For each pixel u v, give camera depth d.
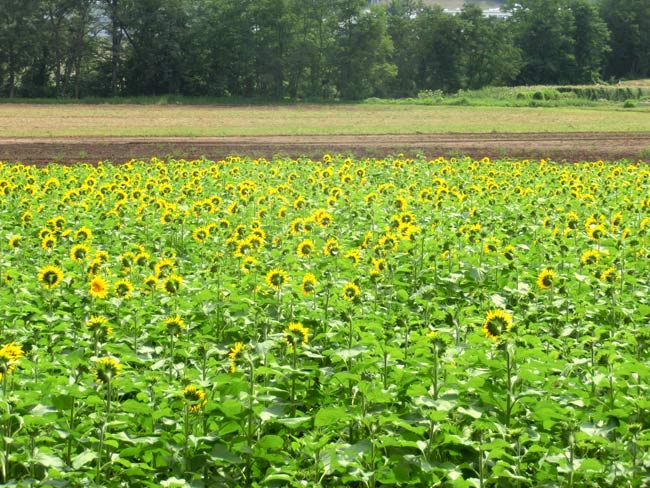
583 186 20.30
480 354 7.20
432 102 90.44
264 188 20.14
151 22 98.94
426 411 6.41
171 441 6.32
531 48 133.88
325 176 21.52
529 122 58.12
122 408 6.53
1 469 6.00
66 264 11.62
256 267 10.23
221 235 14.12
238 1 100.12
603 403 7.05
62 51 97.44
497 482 6.14
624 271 11.51
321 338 8.74
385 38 105.81
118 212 15.93
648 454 6.31
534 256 12.71
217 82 101.88
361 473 6.01
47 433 6.36
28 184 19.34
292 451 6.71
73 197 16.84
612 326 9.66
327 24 104.38
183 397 6.33
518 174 23.30
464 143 39.50
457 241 13.38
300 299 9.81
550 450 6.29
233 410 6.43
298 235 13.52
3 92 97.88
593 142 40.38
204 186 20.52
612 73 153.38
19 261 12.30
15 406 6.39
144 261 10.91
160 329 8.72
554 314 9.51
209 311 9.06
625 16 149.62
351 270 11.23
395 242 11.72
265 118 63.16
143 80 101.12
